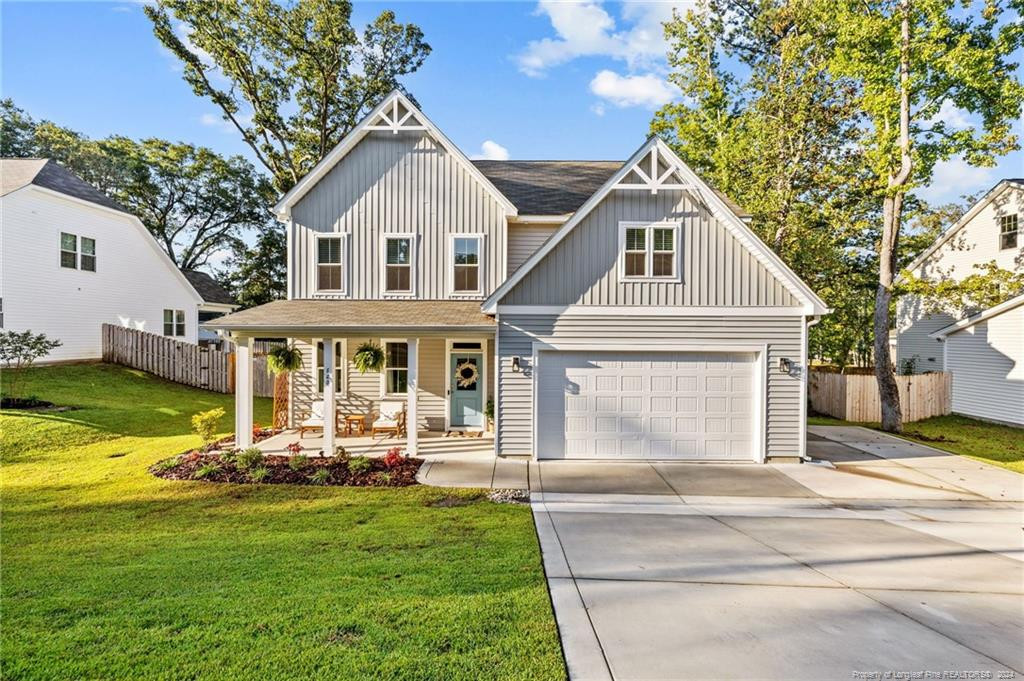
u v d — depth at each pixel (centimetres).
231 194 3850
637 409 1114
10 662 364
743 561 577
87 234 2072
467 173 1352
